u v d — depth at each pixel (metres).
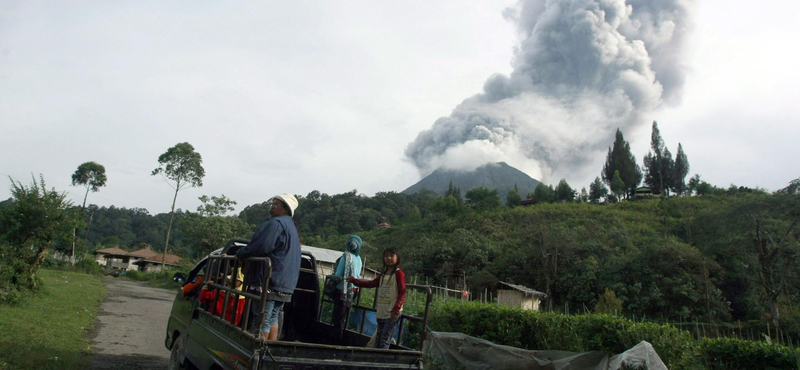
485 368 6.89
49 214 14.29
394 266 5.21
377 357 4.06
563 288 36.53
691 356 6.48
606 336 6.91
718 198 63.91
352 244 6.31
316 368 3.68
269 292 4.25
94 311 14.69
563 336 7.23
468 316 8.48
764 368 6.15
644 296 30.70
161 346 9.90
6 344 7.02
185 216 41.34
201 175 47.97
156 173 47.09
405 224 81.56
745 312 28.44
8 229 13.73
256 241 4.21
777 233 29.55
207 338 4.93
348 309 5.95
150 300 22.53
